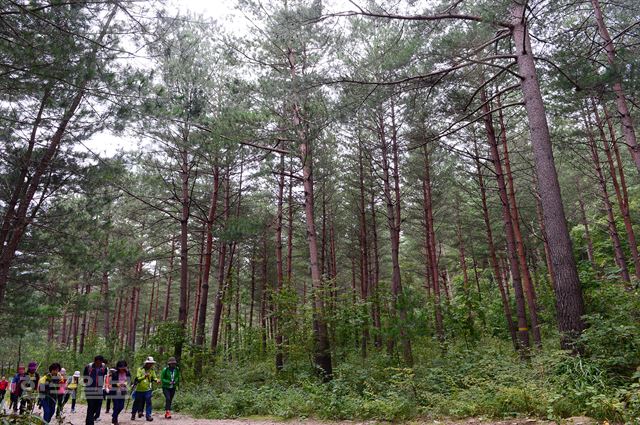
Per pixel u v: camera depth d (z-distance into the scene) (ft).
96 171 44.04
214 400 40.68
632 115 48.88
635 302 29.89
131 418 36.52
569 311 28.73
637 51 40.45
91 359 77.10
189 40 43.01
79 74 25.08
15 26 22.68
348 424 28.89
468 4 37.01
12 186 45.83
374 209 77.66
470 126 54.65
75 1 22.89
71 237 50.70
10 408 45.80
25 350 109.19
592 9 42.32
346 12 34.06
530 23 35.68
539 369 28.37
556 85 38.14
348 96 36.99
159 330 53.42
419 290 63.00
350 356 52.80
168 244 83.61
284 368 45.80
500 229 90.27
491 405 25.71
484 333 61.72
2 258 42.24
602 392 22.25
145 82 30.07
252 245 92.38
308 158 50.11
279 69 50.42
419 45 35.42
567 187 81.82
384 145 54.70
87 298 64.75
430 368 39.86
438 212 86.17
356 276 117.80
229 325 73.36
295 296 49.19
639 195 85.51
